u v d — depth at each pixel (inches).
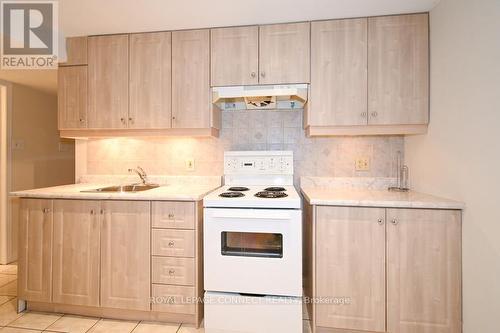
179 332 68.9
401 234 62.9
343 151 89.0
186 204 70.6
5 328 70.5
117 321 73.9
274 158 89.1
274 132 92.1
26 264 76.7
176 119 81.3
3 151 115.1
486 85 52.4
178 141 96.0
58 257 75.3
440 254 61.3
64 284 75.0
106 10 70.0
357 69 74.0
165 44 81.4
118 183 98.0
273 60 77.0
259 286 65.2
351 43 74.1
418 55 71.7
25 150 124.1
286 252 63.9
